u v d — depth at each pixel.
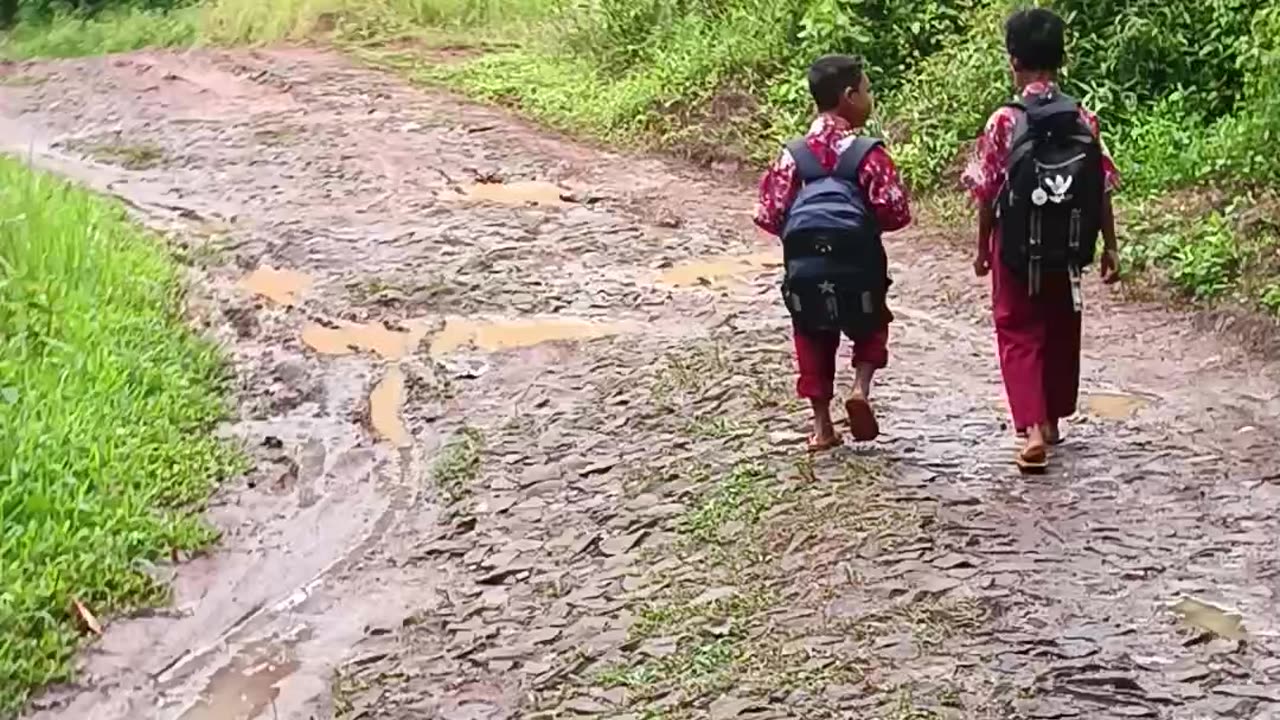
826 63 6.31
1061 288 6.23
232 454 7.89
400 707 5.32
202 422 8.30
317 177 13.80
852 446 6.89
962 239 10.95
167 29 23.52
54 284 9.17
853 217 6.23
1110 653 4.93
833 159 6.30
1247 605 5.25
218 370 9.10
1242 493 6.22
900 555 5.71
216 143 15.38
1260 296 8.73
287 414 8.55
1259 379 7.83
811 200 6.27
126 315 9.38
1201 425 7.11
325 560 6.75
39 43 23.98
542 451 7.57
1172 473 6.45
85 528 6.65
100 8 26.44
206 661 5.88
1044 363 6.50
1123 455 6.68
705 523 6.33
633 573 6.04
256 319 9.98
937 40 13.69
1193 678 4.76
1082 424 7.16
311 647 5.95
